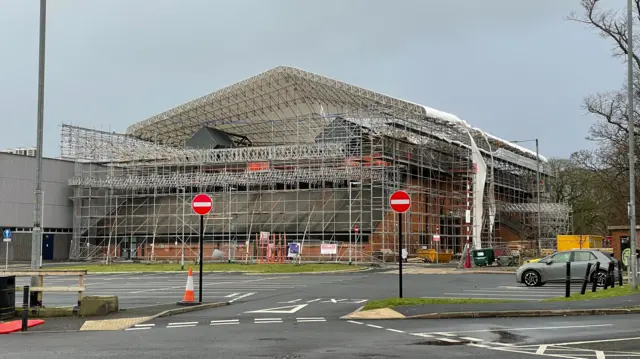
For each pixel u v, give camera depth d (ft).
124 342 42.45
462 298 70.69
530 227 237.86
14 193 203.10
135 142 219.00
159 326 51.80
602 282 90.02
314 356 36.06
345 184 193.57
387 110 183.52
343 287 93.40
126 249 202.90
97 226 209.97
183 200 191.01
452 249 210.59
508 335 44.27
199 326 51.47
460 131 200.85
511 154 247.70
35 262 63.10
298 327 50.16
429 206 204.85
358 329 48.49
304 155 187.83
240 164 209.77
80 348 39.75
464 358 35.17
